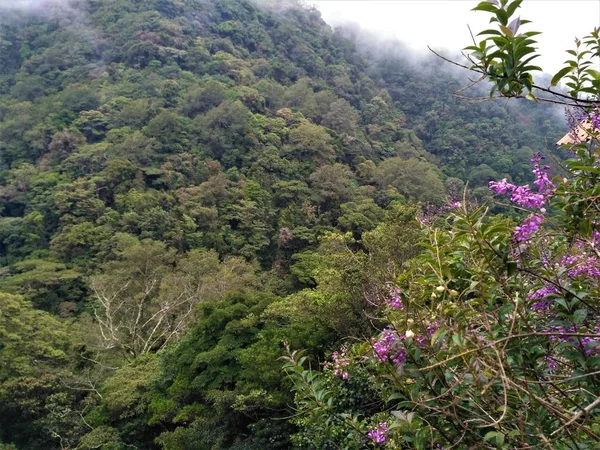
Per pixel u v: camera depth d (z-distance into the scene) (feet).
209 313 36.22
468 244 6.17
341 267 30.45
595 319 6.03
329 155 132.98
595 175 6.47
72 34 189.57
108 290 66.18
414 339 6.48
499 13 6.08
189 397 33.12
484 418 5.98
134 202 94.89
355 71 227.40
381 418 12.32
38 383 44.14
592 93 7.09
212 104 141.38
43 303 75.92
